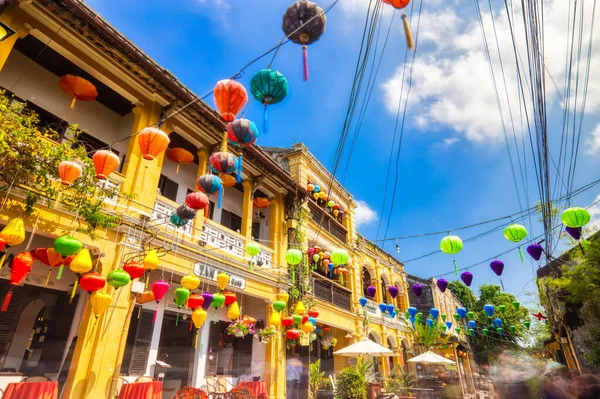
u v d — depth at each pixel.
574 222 6.17
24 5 6.63
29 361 7.20
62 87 7.70
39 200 6.29
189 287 7.70
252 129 4.52
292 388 12.67
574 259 11.20
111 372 6.83
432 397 14.62
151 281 9.66
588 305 11.32
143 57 8.21
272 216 13.28
